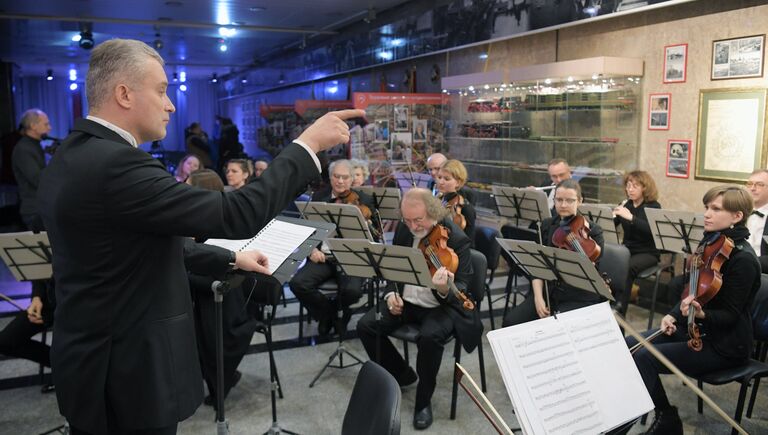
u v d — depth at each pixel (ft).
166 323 4.58
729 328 9.64
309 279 14.83
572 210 13.03
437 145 26.55
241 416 11.63
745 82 15.72
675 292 14.64
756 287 9.70
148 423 4.56
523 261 11.79
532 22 20.31
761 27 15.26
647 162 18.53
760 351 12.93
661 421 9.53
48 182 4.43
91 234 4.28
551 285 12.67
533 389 5.38
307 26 33.24
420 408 11.19
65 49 39.34
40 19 28.60
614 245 13.00
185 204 4.19
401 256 10.31
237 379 12.57
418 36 26.53
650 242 16.38
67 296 4.47
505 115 21.80
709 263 9.77
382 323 11.99
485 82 21.94
